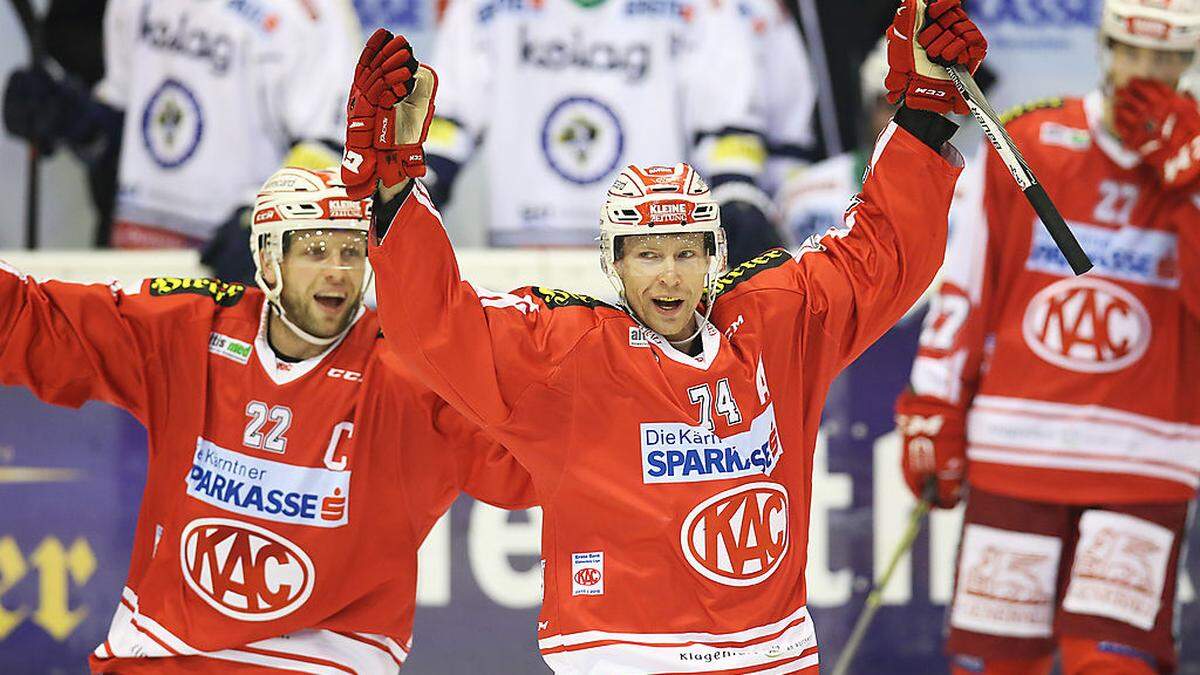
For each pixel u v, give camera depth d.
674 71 20.73
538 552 18.83
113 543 18.75
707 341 12.08
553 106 20.83
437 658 18.81
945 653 18.86
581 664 11.76
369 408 12.81
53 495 18.73
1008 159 12.09
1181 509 16.53
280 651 12.66
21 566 18.75
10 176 23.08
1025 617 16.72
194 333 12.87
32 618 18.75
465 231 23.31
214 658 12.66
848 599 18.95
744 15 20.84
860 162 21.97
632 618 11.74
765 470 12.03
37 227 22.58
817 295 12.55
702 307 12.34
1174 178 15.75
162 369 12.88
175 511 12.78
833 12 23.27
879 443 18.98
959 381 17.08
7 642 18.77
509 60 20.78
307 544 12.65
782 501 12.09
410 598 13.09
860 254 12.71
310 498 12.68
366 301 18.62
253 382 12.79
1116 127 16.05
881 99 21.69
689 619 11.73
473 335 11.59
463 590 18.81
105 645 13.00
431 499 13.11
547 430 11.88
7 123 22.30
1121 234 16.28
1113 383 16.34
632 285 11.89
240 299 13.09
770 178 22.42
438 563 18.80
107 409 18.73
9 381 12.87
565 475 11.88
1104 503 16.34
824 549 18.95
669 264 11.78
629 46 20.78
